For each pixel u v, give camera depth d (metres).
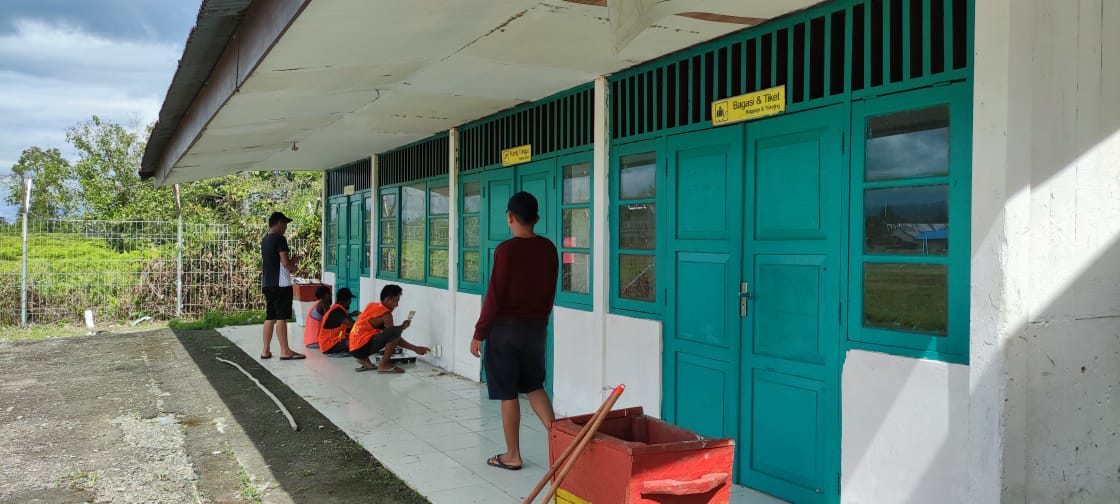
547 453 4.97
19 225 12.58
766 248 3.99
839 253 3.57
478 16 3.67
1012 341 2.77
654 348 4.78
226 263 13.88
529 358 4.53
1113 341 3.08
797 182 3.81
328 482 4.45
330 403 6.46
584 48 4.44
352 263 11.09
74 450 5.18
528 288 4.45
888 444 3.28
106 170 21.09
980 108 2.83
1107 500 3.10
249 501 4.16
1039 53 2.80
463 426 5.66
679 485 2.79
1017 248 2.76
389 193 9.50
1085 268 2.97
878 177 3.40
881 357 3.31
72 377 7.88
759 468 4.07
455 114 6.79
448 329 7.81
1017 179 2.76
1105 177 3.02
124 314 13.03
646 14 2.72
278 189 17.61
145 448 5.21
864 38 3.46
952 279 3.06
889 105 3.33
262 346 9.91
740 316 4.16
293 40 3.55
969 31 2.97
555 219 5.97
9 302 12.38
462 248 7.54
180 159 7.48
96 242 13.17
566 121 5.79
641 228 4.98
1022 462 2.82
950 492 3.00
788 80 3.84
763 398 4.03
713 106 4.28
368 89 5.33
